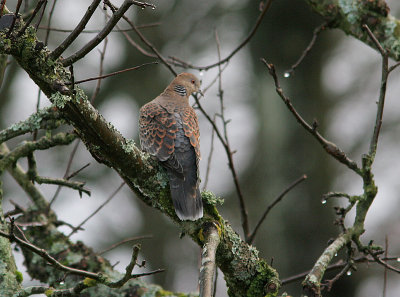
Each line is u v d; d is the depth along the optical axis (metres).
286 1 14.41
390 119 15.73
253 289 6.18
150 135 7.36
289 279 7.75
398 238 14.34
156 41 15.62
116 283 5.46
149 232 14.96
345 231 6.59
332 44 15.12
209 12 15.58
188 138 7.35
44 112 7.21
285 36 14.63
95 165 15.13
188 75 9.70
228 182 14.99
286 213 13.84
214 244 5.75
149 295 7.65
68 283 7.93
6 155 7.51
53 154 14.84
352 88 15.56
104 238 14.94
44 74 5.37
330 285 6.55
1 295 6.10
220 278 13.92
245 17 15.06
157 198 6.34
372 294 13.51
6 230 6.58
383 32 8.41
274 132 14.34
